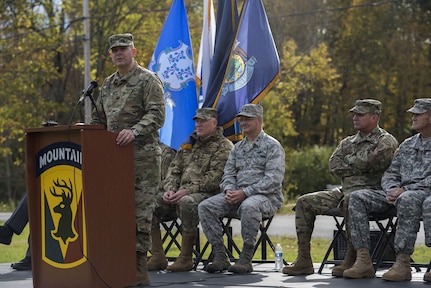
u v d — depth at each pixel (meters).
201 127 9.68
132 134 7.08
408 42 45.84
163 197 9.58
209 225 9.06
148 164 7.52
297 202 8.72
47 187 6.95
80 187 6.76
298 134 45.22
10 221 9.88
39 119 36.19
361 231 8.05
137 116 7.61
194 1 37.34
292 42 41.28
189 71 11.12
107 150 6.86
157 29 37.25
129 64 7.68
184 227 9.33
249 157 9.24
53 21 36.22
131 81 7.63
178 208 9.52
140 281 7.56
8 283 8.26
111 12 36.66
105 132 6.83
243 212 8.86
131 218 7.14
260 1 10.77
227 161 9.44
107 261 6.85
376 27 46.34
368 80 46.28
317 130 48.09
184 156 9.90
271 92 37.81
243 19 10.70
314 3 45.50
